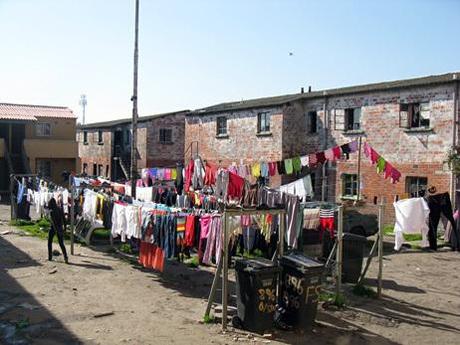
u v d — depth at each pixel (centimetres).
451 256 1636
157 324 875
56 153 3597
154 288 1116
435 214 1748
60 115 3756
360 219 1781
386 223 2294
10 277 1180
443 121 2103
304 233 1374
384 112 2330
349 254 1193
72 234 1465
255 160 2845
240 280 861
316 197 2608
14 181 2198
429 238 1753
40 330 837
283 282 885
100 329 846
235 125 2998
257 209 911
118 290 1092
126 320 895
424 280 1287
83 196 1590
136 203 1300
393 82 2442
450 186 2062
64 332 830
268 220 1127
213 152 3177
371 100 2384
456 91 2058
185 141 3456
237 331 846
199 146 3306
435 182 2127
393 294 1133
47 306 964
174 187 1795
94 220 1447
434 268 1445
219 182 1246
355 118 2477
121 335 820
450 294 1149
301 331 859
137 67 1978
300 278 857
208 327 863
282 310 882
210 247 1006
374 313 984
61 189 1730
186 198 1519
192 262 1355
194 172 1505
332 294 1092
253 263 855
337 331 873
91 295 1048
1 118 3350
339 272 1024
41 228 1923
